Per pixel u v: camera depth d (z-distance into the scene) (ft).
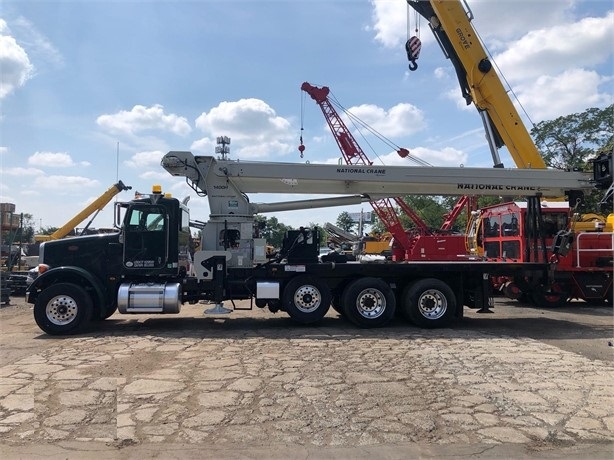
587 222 50.11
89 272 32.73
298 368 21.98
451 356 24.49
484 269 35.01
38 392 18.39
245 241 35.60
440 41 53.78
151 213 33.42
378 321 33.58
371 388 19.01
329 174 36.06
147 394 18.20
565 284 47.62
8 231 63.41
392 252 78.43
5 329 33.96
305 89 119.96
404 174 36.58
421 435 14.70
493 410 16.72
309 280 34.14
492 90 51.60
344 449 13.76
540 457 13.32
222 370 21.58
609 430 15.08
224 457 13.23
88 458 13.12
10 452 13.46
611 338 30.48
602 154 29.68
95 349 26.09
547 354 25.04
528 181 37.42
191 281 34.12
